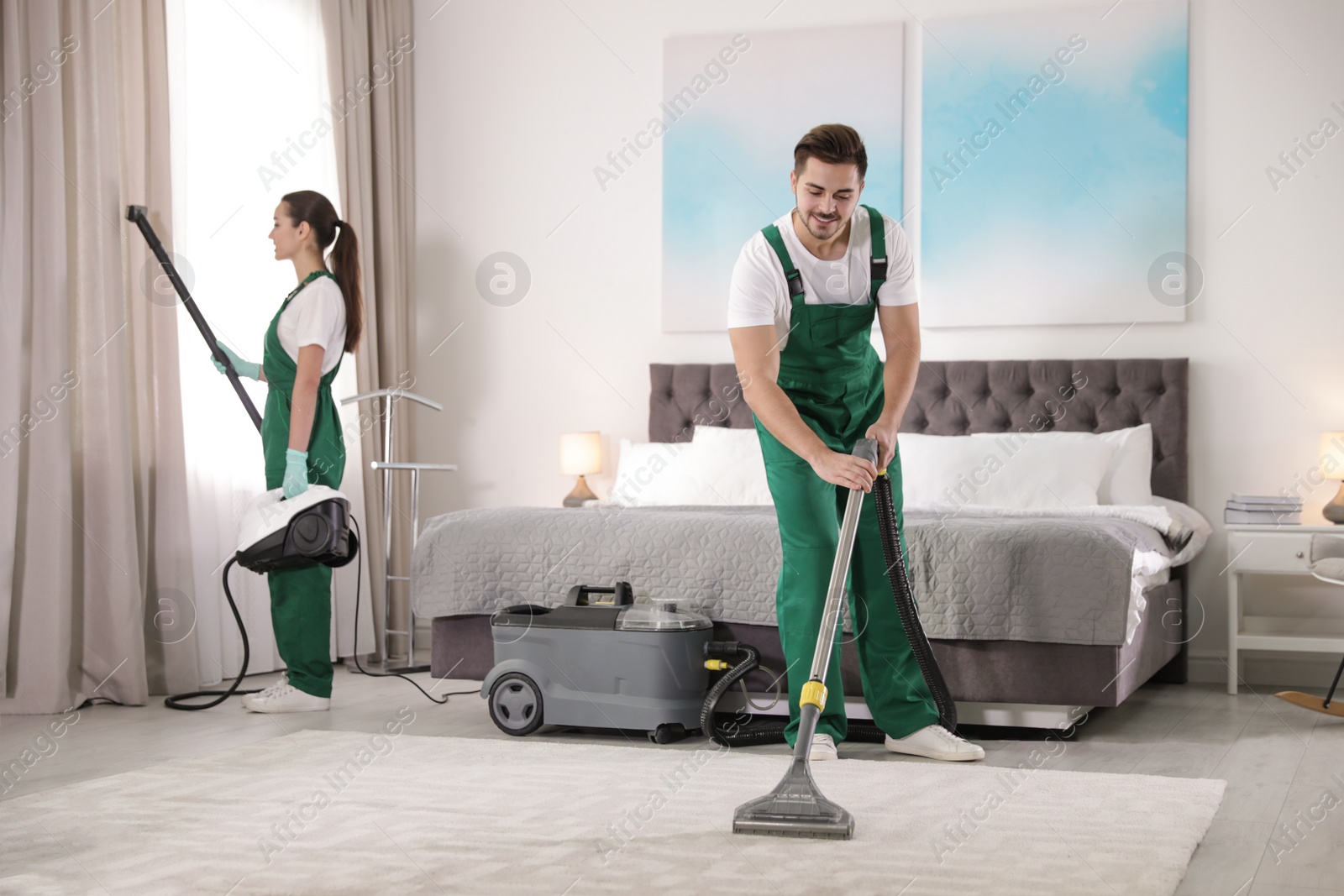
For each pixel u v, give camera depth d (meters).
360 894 1.66
